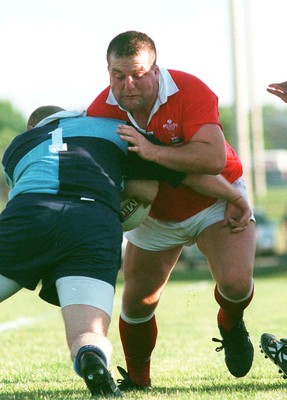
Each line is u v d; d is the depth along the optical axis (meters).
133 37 18.58
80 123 18.77
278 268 103.38
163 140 19.72
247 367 22.62
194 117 19.34
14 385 22.14
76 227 17.08
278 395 18.81
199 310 50.66
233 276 20.50
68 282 16.77
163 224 21.11
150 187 19.53
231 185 20.55
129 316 21.59
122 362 28.61
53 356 30.52
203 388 20.81
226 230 20.86
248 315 45.44
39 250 17.17
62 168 17.86
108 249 17.11
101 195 17.70
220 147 19.28
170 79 19.59
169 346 32.78
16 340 36.34
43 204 17.31
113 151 18.53
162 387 21.77
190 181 20.08
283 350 20.86
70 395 19.48
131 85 18.48
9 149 18.88
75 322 16.39
